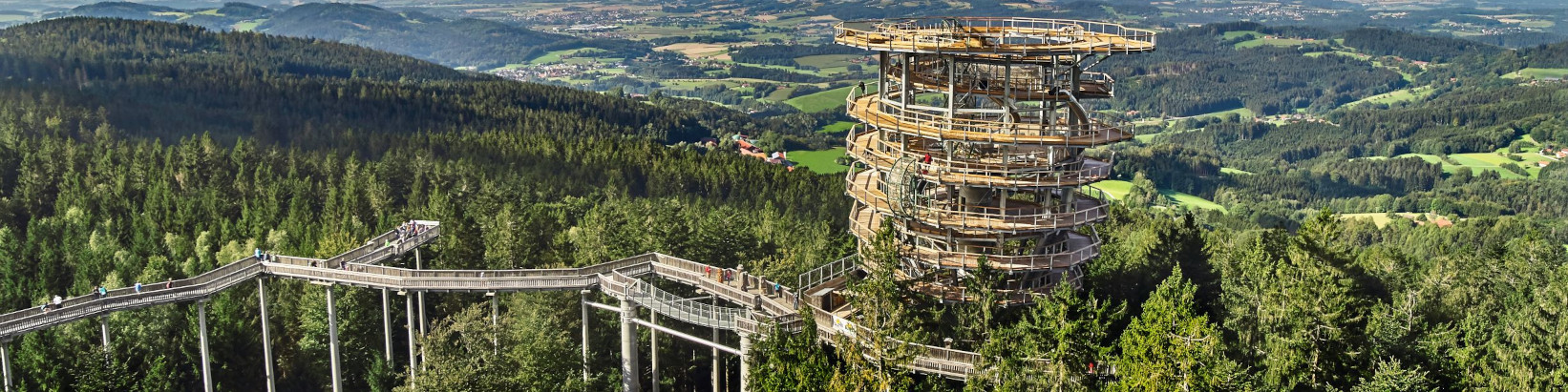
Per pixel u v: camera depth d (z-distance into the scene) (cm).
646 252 11312
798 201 19838
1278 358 6775
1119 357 6462
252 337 9900
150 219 13938
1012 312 7062
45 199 15662
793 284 9825
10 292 11325
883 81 7344
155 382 8500
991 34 7062
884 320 6706
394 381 9538
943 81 7088
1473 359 7056
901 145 7112
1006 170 6769
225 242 13225
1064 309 6391
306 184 16638
